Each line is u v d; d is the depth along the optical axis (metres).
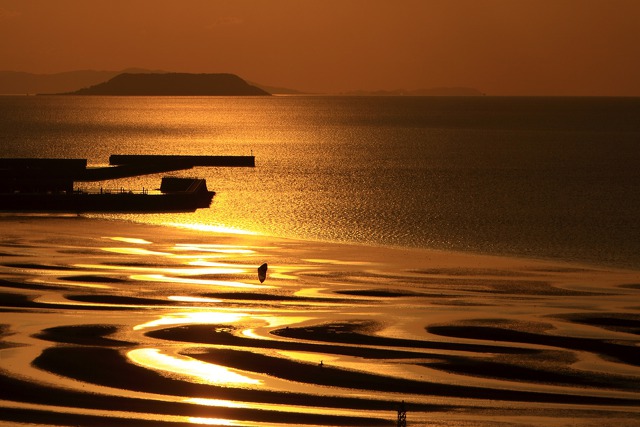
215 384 170.25
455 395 167.00
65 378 171.38
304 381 172.88
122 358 183.38
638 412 159.38
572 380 175.38
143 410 157.12
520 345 195.88
